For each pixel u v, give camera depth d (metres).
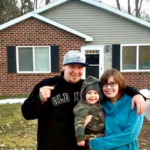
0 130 5.98
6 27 10.88
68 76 2.17
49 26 11.01
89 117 2.07
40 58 11.16
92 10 11.85
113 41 11.77
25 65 11.13
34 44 11.05
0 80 11.12
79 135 2.01
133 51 11.68
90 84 2.11
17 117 7.16
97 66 11.72
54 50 11.11
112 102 2.15
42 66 11.19
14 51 11.03
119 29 11.70
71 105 2.17
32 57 11.10
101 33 11.80
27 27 10.97
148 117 7.00
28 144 5.01
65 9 12.06
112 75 2.11
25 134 5.69
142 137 5.46
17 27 10.95
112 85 2.10
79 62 2.13
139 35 11.66
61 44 11.12
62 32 11.09
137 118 2.03
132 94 2.13
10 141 5.18
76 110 2.09
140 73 11.48
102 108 2.13
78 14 11.99
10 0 23.22
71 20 12.08
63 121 2.14
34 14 10.86
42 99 2.00
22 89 11.16
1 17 22.70
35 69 11.16
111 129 2.06
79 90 2.21
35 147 4.86
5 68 11.09
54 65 11.14
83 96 2.11
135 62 11.61
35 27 10.98
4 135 5.59
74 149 2.15
